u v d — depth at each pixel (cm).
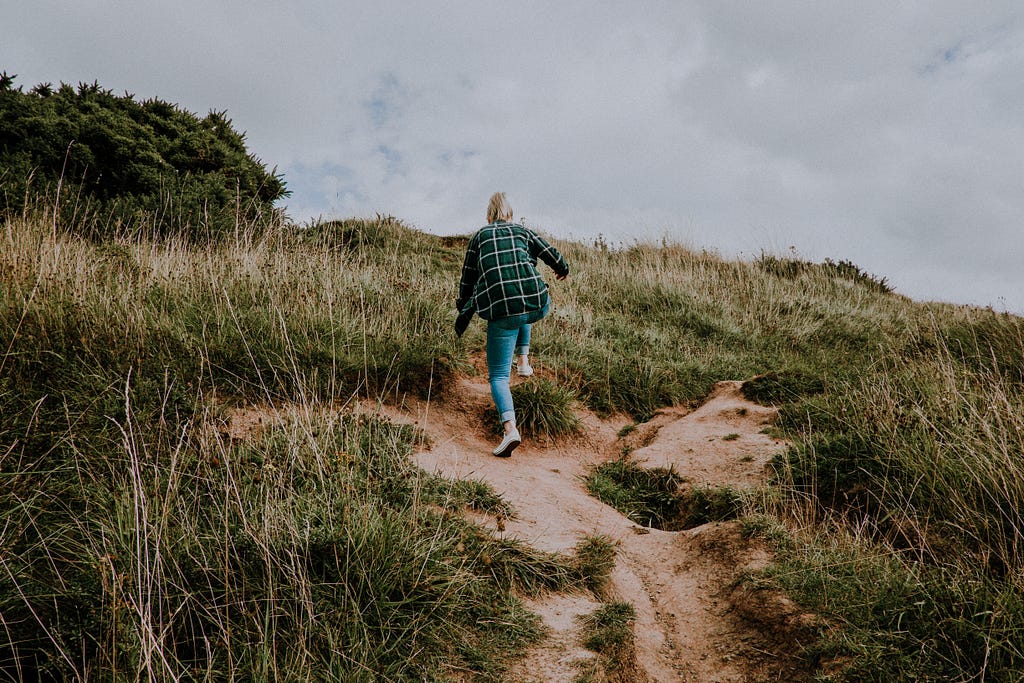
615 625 266
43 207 638
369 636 231
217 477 292
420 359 517
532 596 286
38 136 796
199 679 200
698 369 686
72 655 196
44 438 295
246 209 841
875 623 245
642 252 1230
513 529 340
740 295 1032
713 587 305
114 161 841
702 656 262
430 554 269
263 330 481
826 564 285
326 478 315
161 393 362
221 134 1084
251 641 215
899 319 998
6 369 346
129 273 525
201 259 614
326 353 479
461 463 415
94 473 288
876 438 387
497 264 409
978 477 313
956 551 293
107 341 408
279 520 258
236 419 384
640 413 597
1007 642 220
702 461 461
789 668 240
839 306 1034
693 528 371
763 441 468
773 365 732
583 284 946
